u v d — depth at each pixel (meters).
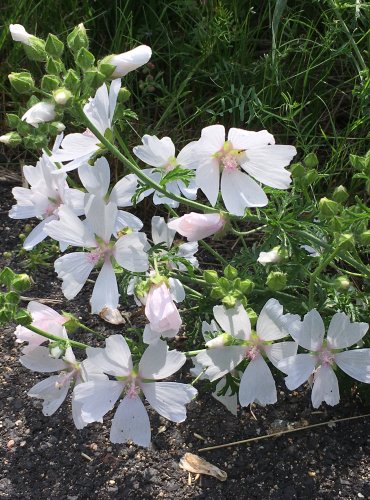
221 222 0.26
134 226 0.27
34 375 0.33
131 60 0.25
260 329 0.25
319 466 0.29
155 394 0.26
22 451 0.30
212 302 0.30
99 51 0.43
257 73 0.40
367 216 0.26
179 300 0.27
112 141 0.27
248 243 0.39
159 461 0.30
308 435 0.30
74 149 0.26
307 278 0.32
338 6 0.36
